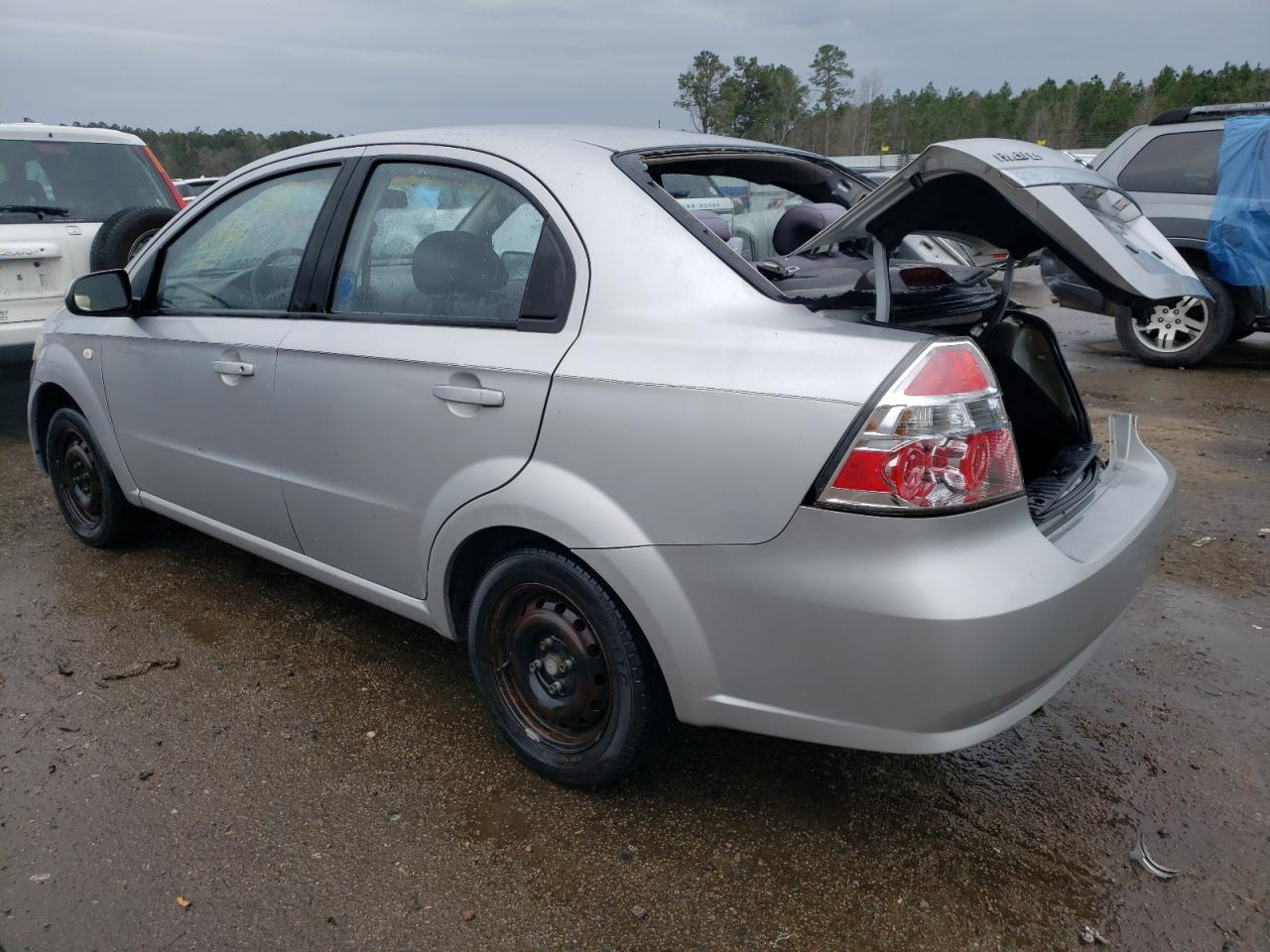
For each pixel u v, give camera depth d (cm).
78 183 656
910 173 223
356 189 297
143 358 359
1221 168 732
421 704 307
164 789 263
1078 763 276
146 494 386
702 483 212
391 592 294
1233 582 392
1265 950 209
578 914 220
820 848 241
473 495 252
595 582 237
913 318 256
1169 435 593
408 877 231
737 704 222
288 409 303
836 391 198
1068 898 224
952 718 201
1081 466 271
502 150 270
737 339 215
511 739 271
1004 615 195
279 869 234
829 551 199
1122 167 791
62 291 614
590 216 244
